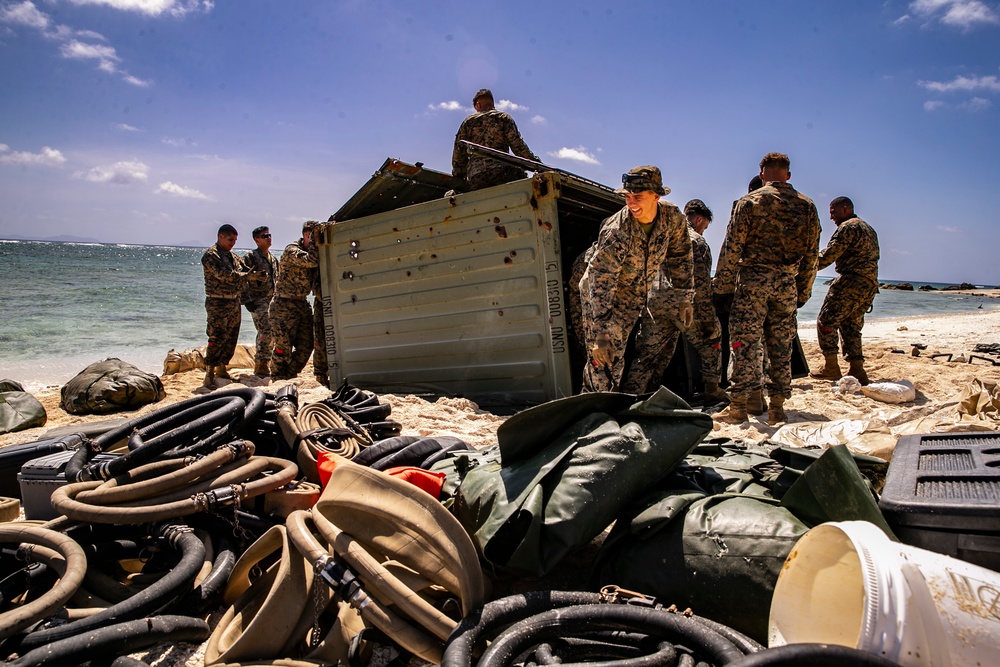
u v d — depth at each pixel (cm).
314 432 406
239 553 325
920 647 175
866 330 1675
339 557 251
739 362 616
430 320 738
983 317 2083
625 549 283
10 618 228
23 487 376
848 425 477
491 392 703
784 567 226
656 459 298
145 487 314
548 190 652
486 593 271
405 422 582
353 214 841
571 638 235
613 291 537
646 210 501
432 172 803
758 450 382
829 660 169
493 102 787
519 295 678
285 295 930
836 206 847
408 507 260
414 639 234
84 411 791
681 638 224
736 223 606
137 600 251
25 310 2023
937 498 240
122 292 2634
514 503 279
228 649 244
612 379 544
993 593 177
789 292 610
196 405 403
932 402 642
